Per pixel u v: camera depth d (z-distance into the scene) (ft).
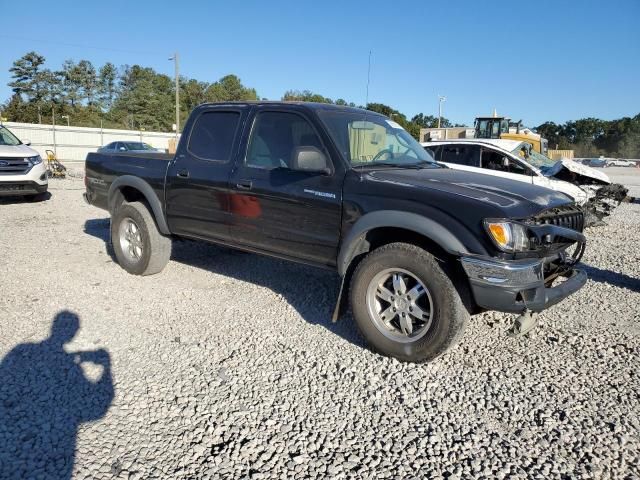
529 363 11.55
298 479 7.44
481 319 14.19
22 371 10.47
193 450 8.04
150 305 14.75
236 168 14.26
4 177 33.22
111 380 10.21
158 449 8.06
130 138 139.33
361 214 11.54
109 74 287.28
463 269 10.11
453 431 8.81
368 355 11.70
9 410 9.02
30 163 34.73
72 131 128.77
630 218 38.27
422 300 11.21
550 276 11.46
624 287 18.20
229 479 7.39
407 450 8.23
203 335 12.65
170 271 18.60
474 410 9.51
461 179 12.24
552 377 10.89
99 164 19.16
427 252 10.71
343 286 12.14
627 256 23.67
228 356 11.50
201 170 15.11
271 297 15.81
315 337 12.71
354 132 13.44
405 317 11.20
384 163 13.28
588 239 28.45
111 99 288.10
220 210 14.69
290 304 15.16
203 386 10.09
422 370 11.03
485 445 8.42
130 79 289.74
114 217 18.11
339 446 8.29
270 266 19.57
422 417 9.23
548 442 8.55
